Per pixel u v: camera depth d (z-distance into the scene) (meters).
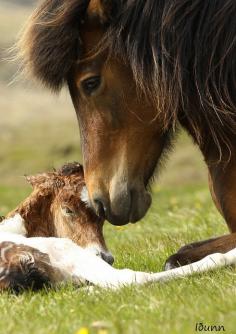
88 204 13.70
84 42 12.55
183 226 19.39
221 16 11.99
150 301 10.70
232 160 12.77
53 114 91.25
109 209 12.59
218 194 13.03
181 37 12.07
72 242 12.86
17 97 102.38
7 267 12.48
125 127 12.62
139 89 12.45
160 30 12.07
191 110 12.38
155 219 21.22
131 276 11.98
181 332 9.06
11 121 87.50
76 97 12.86
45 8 12.61
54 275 12.59
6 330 10.00
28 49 12.64
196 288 11.23
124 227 19.98
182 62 12.11
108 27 12.38
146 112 12.55
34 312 10.95
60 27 12.44
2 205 33.00
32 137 79.25
